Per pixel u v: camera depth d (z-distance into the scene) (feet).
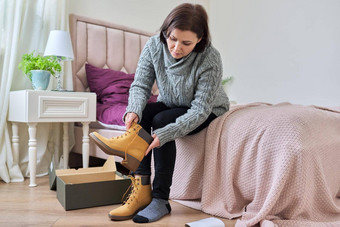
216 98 5.14
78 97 7.04
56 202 5.29
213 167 4.95
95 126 7.95
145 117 4.92
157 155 4.67
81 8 9.43
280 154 4.27
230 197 4.75
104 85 8.59
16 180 7.00
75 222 4.29
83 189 4.96
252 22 12.82
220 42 14.16
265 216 4.17
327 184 4.54
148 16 11.55
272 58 12.16
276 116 4.64
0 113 7.02
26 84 7.70
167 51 4.75
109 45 9.50
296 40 11.39
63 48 7.36
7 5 7.19
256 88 12.75
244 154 4.71
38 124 7.80
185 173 5.33
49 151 8.16
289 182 4.19
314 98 10.96
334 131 5.08
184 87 4.82
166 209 4.67
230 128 4.93
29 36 7.64
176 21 4.17
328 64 10.55
